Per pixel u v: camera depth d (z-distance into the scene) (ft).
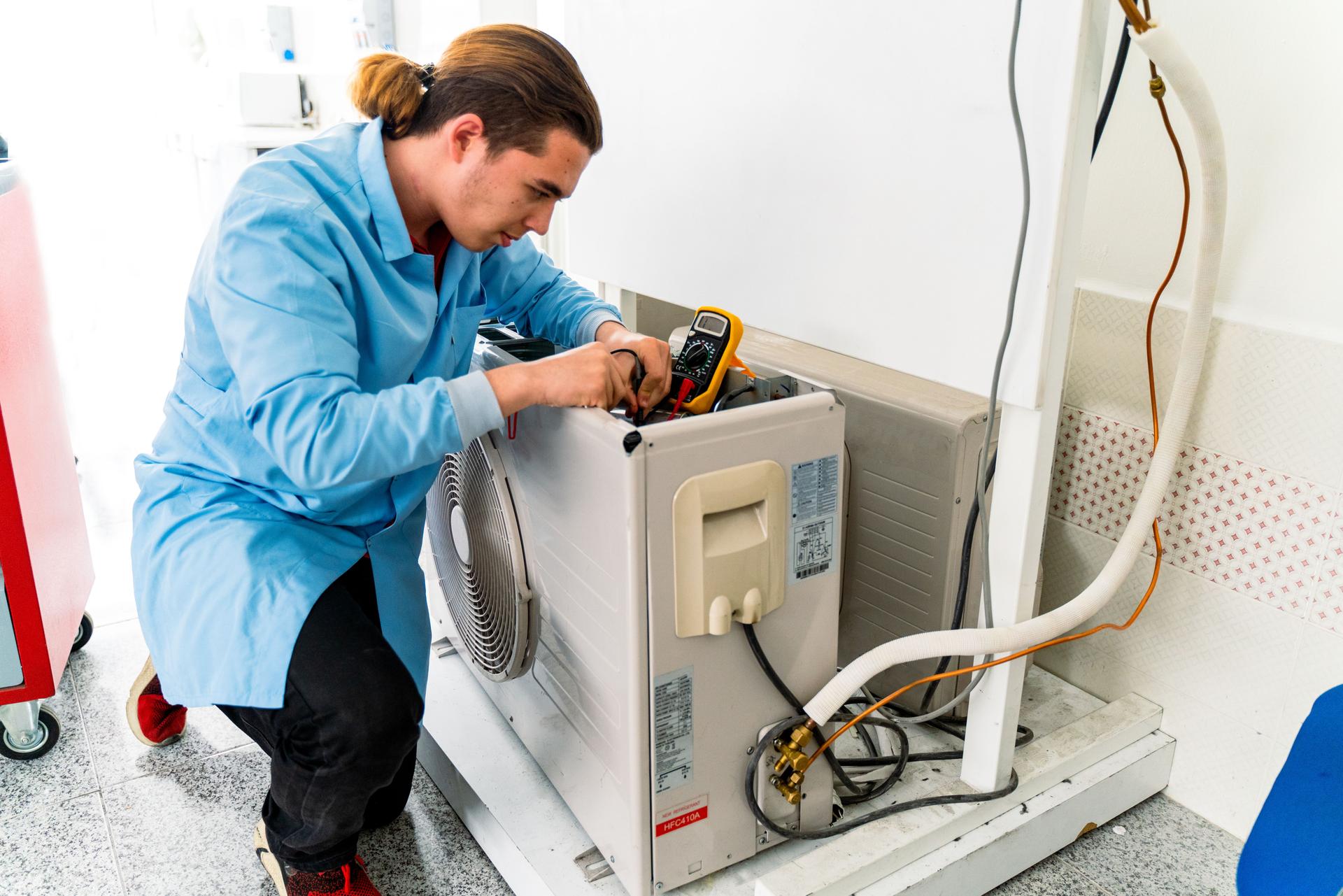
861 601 5.15
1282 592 4.33
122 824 4.75
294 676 3.58
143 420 8.31
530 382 3.53
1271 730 4.50
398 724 3.66
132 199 8.37
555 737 4.43
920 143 3.72
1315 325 4.06
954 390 4.67
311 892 4.02
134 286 8.50
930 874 4.09
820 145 4.14
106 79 8.04
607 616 3.65
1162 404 4.64
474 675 5.54
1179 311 4.48
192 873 4.46
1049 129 3.27
